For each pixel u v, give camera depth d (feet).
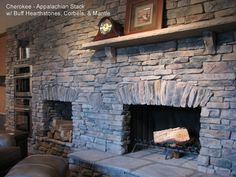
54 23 13.21
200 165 8.00
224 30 7.47
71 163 10.20
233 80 7.44
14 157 7.57
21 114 15.71
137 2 9.50
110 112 10.51
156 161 9.17
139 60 9.53
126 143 10.34
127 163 8.93
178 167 8.41
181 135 9.22
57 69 12.98
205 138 7.94
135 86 9.61
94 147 11.13
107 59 10.59
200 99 8.04
